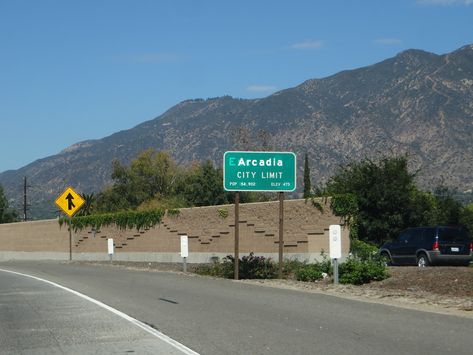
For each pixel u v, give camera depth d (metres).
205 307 15.58
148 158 83.94
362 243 30.12
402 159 37.59
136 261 41.06
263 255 32.28
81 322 13.94
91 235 46.75
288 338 11.45
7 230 59.53
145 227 41.00
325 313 14.12
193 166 81.69
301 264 27.98
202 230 36.50
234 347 10.84
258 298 16.97
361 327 12.31
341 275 23.30
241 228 33.78
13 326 13.62
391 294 17.72
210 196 66.88
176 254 38.41
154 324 13.44
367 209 35.84
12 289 21.11
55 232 51.62
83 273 28.05
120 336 12.23
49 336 12.41
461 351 10.10
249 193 61.81
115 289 20.34
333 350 10.38
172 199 66.19
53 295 19.09
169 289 19.88
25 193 97.12
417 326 12.28
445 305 15.36
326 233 29.73
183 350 10.75
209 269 28.56
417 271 24.19
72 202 44.75
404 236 29.89
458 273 22.69
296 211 30.89
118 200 81.38
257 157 24.38
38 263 40.31
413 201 36.38
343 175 37.59
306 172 59.25
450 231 28.69
